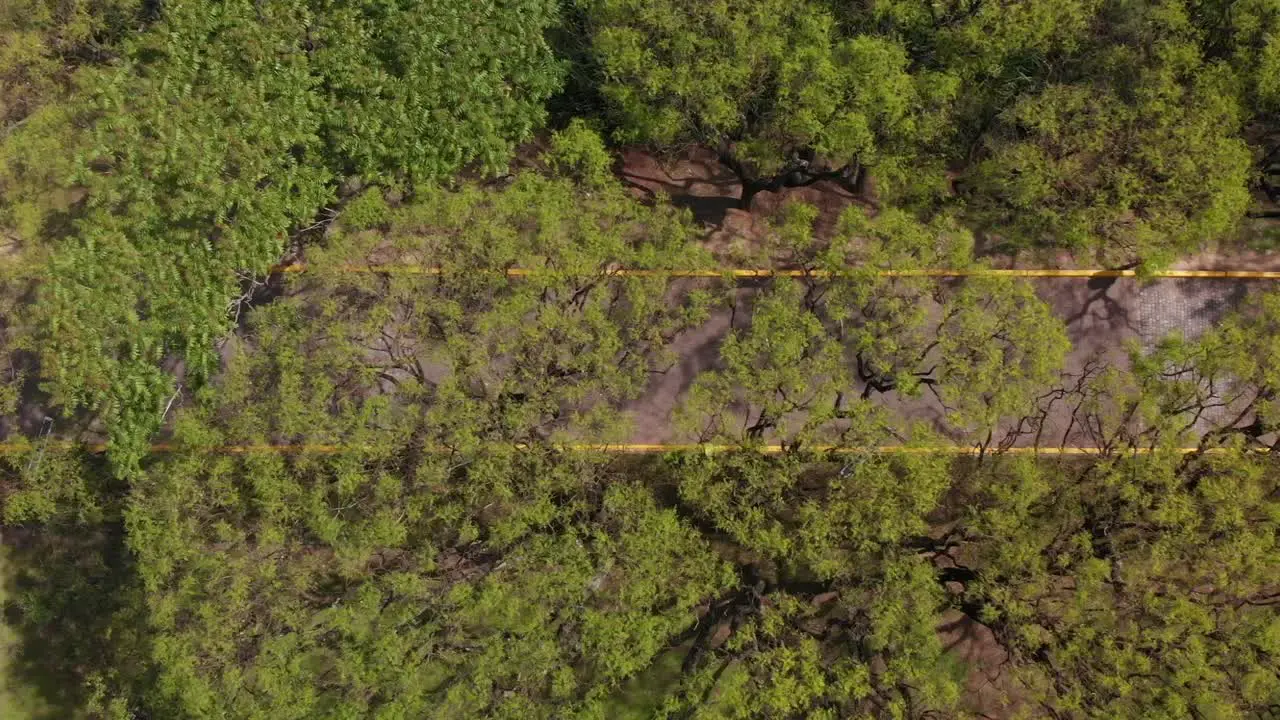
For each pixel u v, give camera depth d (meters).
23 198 23.95
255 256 22.02
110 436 21.84
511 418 20.41
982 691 24.58
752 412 24.94
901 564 20.03
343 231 23.33
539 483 20.45
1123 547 20.48
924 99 22.61
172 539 20.38
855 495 20.22
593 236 21.42
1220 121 21.56
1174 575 20.61
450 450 20.84
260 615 20.61
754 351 21.11
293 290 25.09
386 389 24.17
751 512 20.34
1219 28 22.20
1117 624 19.91
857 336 22.48
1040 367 20.50
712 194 27.94
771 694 19.19
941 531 24.80
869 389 22.72
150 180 22.00
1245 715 20.28
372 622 20.52
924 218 24.98
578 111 26.05
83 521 24.23
